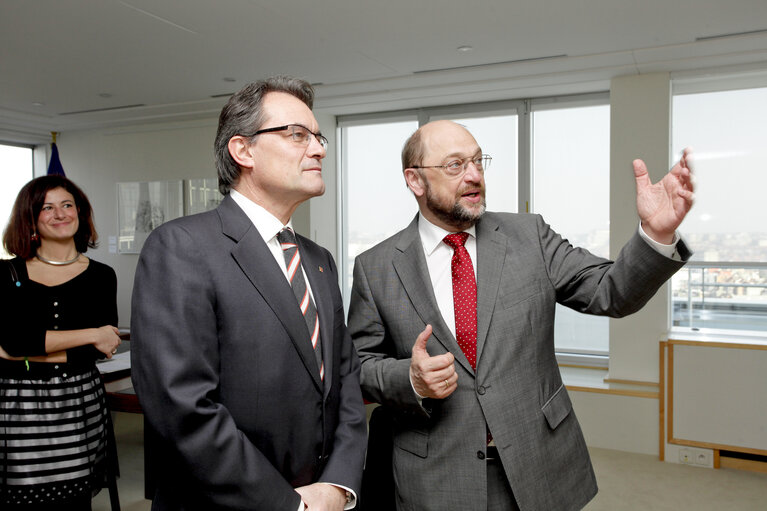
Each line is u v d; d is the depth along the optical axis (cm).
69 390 200
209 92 509
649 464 378
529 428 138
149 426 103
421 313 149
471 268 151
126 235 660
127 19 335
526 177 521
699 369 373
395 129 590
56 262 207
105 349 206
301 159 117
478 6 314
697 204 455
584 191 509
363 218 613
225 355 109
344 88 489
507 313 143
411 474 145
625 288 131
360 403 135
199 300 106
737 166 441
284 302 114
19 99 532
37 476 192
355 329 162
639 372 432
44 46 384
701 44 372
